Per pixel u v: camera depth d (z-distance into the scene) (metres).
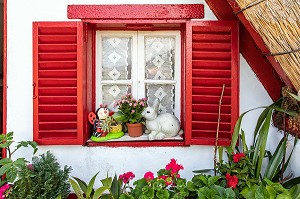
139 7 2.24
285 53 1.71
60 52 2.20
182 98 2.43
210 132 2.23
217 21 2.18
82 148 2.29
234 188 1.91
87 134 2.33
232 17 2.20
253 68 2.26
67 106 2.21
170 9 2.23
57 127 2.24
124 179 2.04
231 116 2.20
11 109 2.27
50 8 2.25
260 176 2.11
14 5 2.25
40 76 2.20
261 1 1.65
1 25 4.01
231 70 2.18
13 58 2.26
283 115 2.12
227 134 2.23
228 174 1.95
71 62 2.19
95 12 2.23
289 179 2.03
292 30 1.62
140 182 1.95
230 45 2.19
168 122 2.29
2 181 2.15
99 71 2.45
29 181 1.92
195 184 1.96
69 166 2.27
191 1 2.24
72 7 2.23
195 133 2.25
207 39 2.20
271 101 2.30
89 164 2.30
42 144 2.21
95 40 2.43
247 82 2.30
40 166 2.03
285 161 2.10
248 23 1.87
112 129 2.34
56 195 1.98
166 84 2.47
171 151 2.31
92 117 2.34
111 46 2.46
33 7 2.25
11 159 2.08
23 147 2.28
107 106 2.47
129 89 2.49
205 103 2.23
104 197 2.00
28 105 2.28
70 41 2.20
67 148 2.29
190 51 2.19
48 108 2.21
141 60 2.46
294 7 1.57
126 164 2.31
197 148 2.31
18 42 2.26
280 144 2.02
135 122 2.35
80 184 2.07
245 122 2.31
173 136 2.34
